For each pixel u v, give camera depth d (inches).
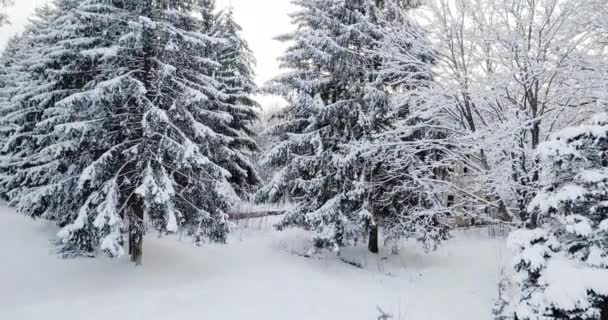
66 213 412.8
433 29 401.1
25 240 445.4
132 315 290.8
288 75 499.2
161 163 366.3
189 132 396.5
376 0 489.4
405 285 413.1
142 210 396.5
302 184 478.6
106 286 344.5
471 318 322.0
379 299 366.0
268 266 446.0
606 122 223.0
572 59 339.3
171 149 353.7
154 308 304.3
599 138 216.1
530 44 352.8
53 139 438.0
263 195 508.4
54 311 291.6
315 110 470.0
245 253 494.3
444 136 438.6
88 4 373.7
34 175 451.2
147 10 377.1
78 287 339.0
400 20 447.5
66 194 384.2
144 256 419.8
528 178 346.6
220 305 321.4
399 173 470.0
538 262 226.7
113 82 336.5
